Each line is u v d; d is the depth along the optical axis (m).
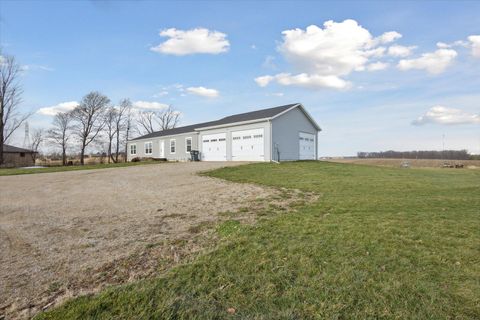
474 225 5.16
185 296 2.73
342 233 4.63
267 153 19.59
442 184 11.20
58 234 5.02
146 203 7.74
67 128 47.16
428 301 2.60
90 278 3.22
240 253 3.81
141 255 3.90
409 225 5.13
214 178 12.48
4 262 3.75
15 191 10.37
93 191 10.01
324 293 2.75
